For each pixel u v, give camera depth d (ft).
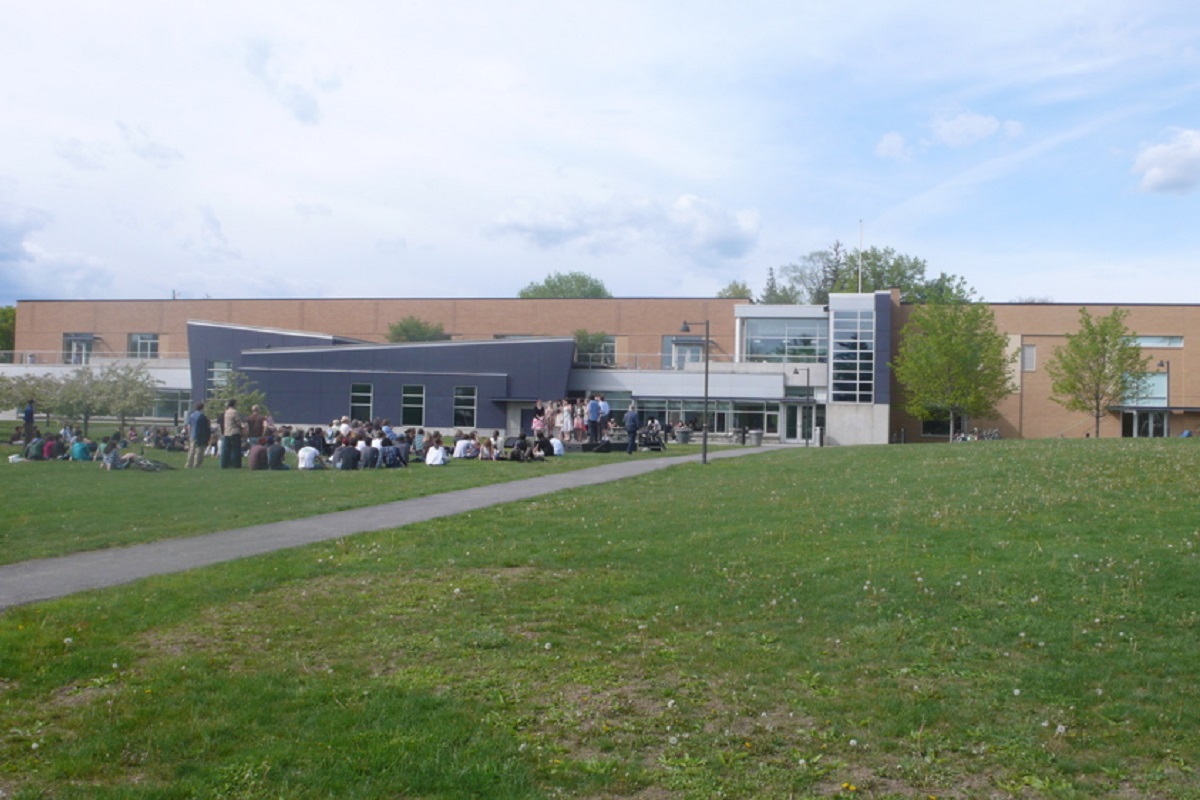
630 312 245.65
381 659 28.55
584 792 19.92
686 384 206.18
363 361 196.44
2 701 24.32
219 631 31.30
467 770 20.42
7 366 238.68
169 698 24.54
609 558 43.73
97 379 148.97
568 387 205.87
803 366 205.46
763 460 96.43
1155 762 21.88
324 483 76.38
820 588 37.17
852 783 20.61
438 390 195.11
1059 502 52.34
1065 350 199.72
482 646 29.96
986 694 26.03
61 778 20.04
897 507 54.49
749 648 30.25
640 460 105.70
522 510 59.82
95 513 57.06
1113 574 36.88
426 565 42.24
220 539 48.73
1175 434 204.64
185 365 229.04
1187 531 43.86
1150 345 205.98
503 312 251.80
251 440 95.14
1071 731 23.53
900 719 24.18
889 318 201.77
